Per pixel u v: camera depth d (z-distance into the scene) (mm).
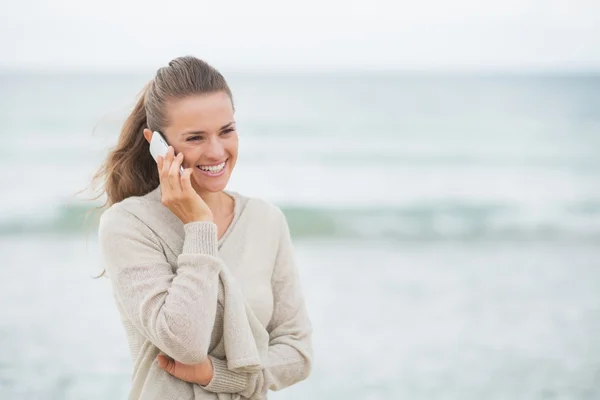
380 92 60688
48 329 8977
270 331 2963
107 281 11344
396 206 19328
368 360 8016
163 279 2557
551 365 7961
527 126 39969
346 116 44188
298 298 2963
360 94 58812
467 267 13242
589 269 13055
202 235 2555
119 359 8031
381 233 16812
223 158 2676
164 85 2652
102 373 7609
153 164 3027
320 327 9195
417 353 8266
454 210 19125
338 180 23062
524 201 20250
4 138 31688
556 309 10234
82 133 33594
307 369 2887
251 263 2830
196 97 2617
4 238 14961
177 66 2672
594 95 61656
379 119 42781
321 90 61594
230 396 2674
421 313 9930
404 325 9344
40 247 14125
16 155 26078
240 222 2879
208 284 2496
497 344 8656
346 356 8125
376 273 12586
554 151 30016
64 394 7047
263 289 2820
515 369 7797
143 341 2688
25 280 11438
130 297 2564
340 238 16438
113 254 2635
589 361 8102
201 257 2510
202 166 2674
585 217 18422
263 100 53781
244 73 96875
